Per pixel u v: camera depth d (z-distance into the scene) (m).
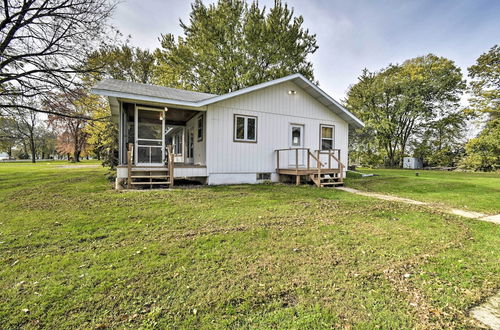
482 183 10.01
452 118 22.31
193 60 17.44
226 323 1.77
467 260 2.85
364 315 1.87
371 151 25.48
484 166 18.38
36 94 10.95
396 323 1.78
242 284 2.29
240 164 9.52
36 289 2.18
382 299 2.07
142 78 19.72
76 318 1.81
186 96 9.27
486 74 18.88
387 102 24.30
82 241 3.38
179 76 18.44
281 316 1.85
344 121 11.98
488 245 3.34
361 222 4.41
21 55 10.15
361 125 11.98
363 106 24.66
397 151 26.03
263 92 9.90
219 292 2.15
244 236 3.60
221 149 9.16
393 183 9.92
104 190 7.52
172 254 2.95
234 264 2.70
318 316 1.85
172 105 8.36
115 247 3.17
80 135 23.94
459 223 4.41
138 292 2.15
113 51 11.98
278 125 10.27
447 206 5.90
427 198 6.93
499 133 17.83
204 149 9.24
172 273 2.48
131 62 17.97
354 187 9.09
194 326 1.73
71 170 16.69
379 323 1.78
